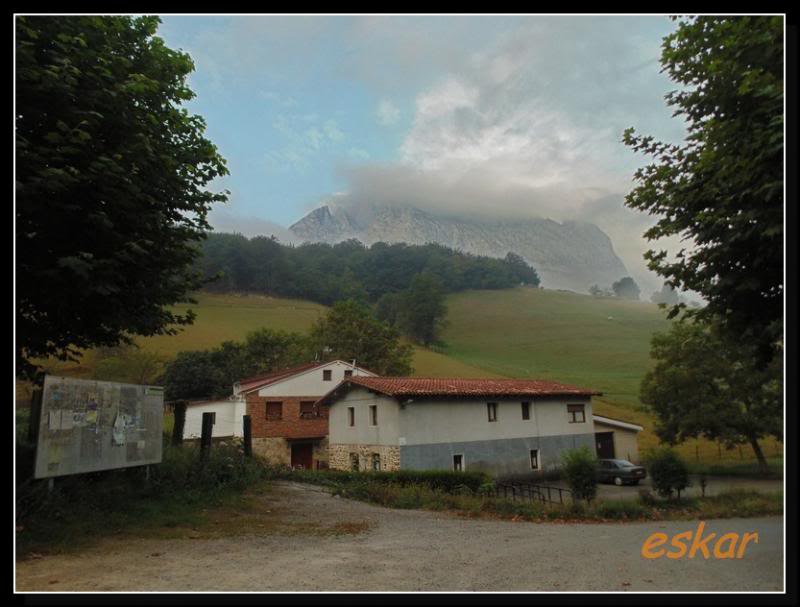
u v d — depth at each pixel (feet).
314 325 196.75
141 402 34.73
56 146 25.90
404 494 48.29
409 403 83.10
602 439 112.78
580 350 281.74
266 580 19.27
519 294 460.14
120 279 28.35
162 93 33.65
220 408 132.46
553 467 95.30
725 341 31.09
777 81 22.67
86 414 28.50
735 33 23.95
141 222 29.86
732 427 92.58
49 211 26.03
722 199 26.27
